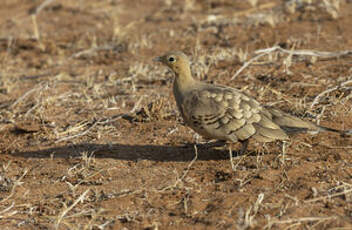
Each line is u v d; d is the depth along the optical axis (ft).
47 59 69.62
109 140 45.21
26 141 46.75
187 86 39.78
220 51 65.31
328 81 52.49
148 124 47.60
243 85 54.19
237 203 33.35
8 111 53.42
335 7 75.41
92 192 36.76
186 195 35.12
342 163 37.24
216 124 37.52
